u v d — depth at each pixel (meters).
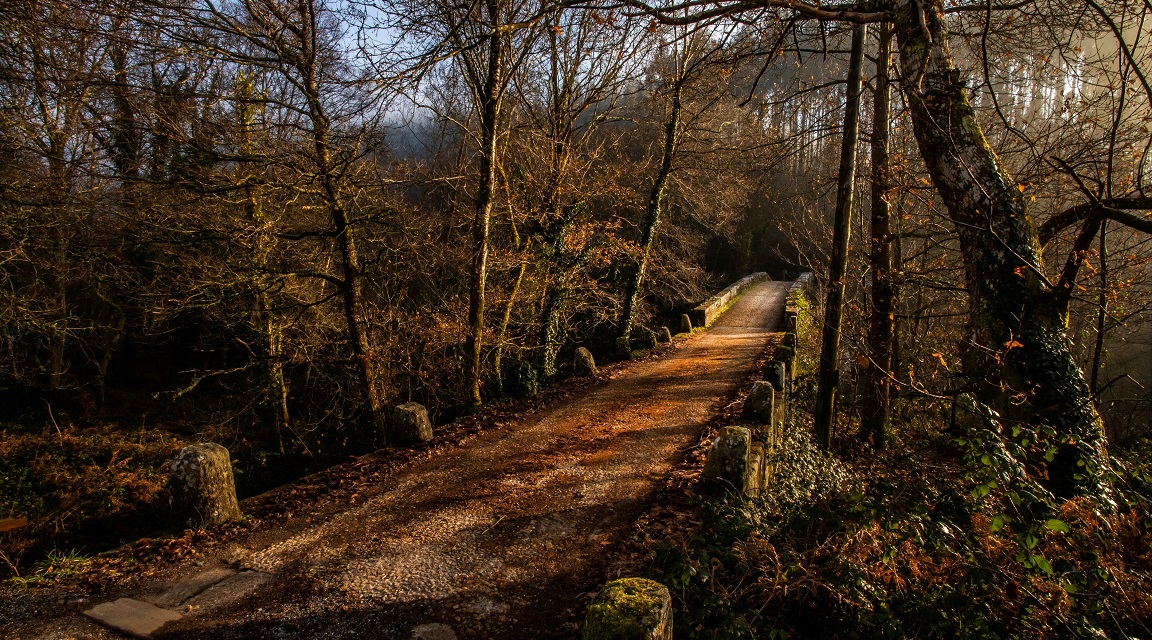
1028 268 5.78
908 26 6.13
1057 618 3.79
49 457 11.85
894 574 4.21
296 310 13.22
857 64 9.05
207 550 5.83
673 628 3.81
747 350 16.28
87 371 17.98
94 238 12.20
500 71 11.30
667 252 19.94
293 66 9.08
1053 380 5.58
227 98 8.88
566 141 14.98
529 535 5.95
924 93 6.16
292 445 14.55
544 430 9.68
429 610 4.75
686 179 18.72
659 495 6.64
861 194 13.30
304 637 4.45
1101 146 8.64
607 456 8.23
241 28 8.85
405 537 6.01
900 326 13.49
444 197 16.41
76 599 4.99
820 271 14.75
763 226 34.19
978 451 4.31
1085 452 4.82
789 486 7.55
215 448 6.43
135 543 5.93
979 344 6.02
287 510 6.70
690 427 9.43
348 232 10.95
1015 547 4.41
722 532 4.80
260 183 9.71
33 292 13.11
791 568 4.15
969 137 5.96
